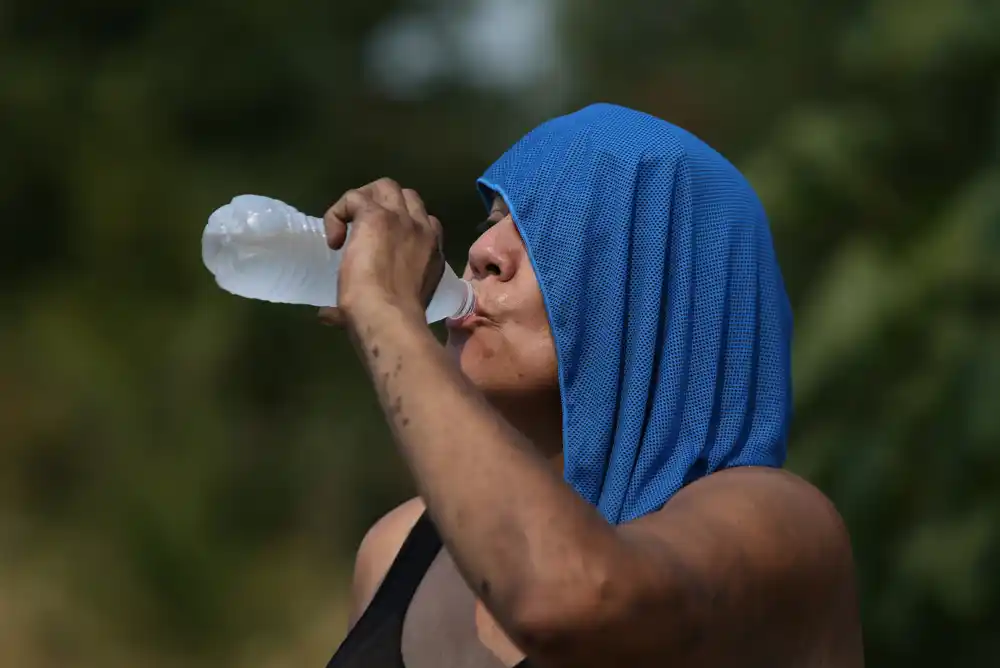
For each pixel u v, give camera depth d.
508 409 5.71
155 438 35.94
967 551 14.83
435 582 5.96
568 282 5.51
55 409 36.28
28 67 41.72
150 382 37.44
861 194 17.91
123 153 41.34
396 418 4.46
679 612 4.29
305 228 5.75
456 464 4.30
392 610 5.97
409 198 5.14
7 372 37.19
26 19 42.91
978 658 15.14
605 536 4.23
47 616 29.62
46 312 39.09
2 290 40.12
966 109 18.36
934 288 16.00
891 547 15.46
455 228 51.03
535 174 5.66
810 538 4.93
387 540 7.01
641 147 5.63
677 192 5.59
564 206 5.57
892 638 15.43
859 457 15.59
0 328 38.97
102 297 39.59
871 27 19.05
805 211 18.23
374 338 4.62
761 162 18.77
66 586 30.62
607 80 41.06
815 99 24.56
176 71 42.94
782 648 4.81
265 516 36.03
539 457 4.38
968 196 16.72
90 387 36.47
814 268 18.42
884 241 17.67
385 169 48.59
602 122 5.76
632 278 5.54
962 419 15.23
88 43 43.72
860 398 16.00
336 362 41.06
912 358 15.95
